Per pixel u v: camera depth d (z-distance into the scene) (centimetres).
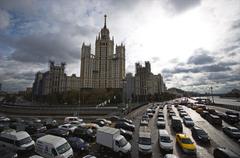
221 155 1806
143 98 14000
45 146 1761
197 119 4494
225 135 2912
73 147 2075
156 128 3397
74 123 3422
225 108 6750
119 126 3219
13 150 1939
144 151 1967
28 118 4431
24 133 2109
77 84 15538
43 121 3781
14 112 5731
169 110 5803
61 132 2519
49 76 15675
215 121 3725
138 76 15038
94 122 3703
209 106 7875
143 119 3994
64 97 11212
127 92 12244
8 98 13688
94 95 10819
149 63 16550
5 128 3069
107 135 2038
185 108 7550
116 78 15300
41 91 17688
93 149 2178
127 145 2008
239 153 2114
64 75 15375
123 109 5772
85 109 5650
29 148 1989
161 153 2067
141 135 2245
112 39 16988
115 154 1988
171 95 19900
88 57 15675
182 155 2011
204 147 2311
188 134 2953
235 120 3866
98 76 15712
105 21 17200
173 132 3084
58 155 1673
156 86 19262
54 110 5594
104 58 15888
